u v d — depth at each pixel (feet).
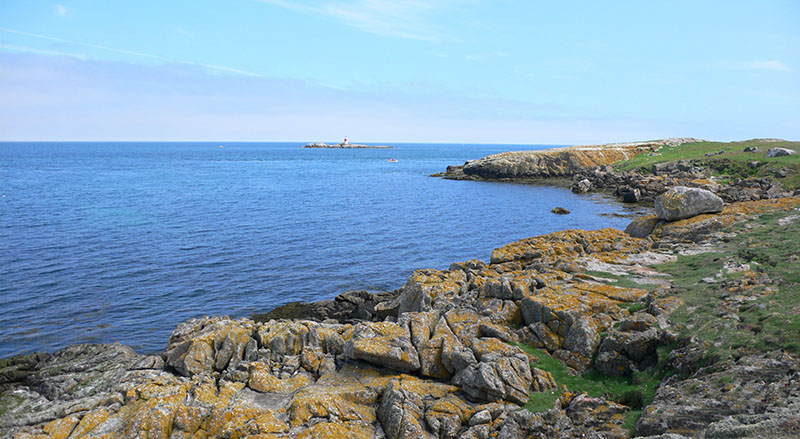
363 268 151.23
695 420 41.65
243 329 68.44
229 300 122.01
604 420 47.47
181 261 157.07
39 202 286.46
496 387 52.03
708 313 59.00
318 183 426.92
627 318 61.46
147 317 110.63
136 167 627.05
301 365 62.39
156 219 233.96
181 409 50.55
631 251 100.48
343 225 222.89
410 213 256.93
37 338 99.25
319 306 111.45
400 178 478.18
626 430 45.16
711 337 53.42
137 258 160.15
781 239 88.02
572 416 48.98
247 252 169.99
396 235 201.16
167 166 654.94
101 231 203.72
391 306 90.02
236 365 63.36
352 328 68.49
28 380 68.44
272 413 50.03
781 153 280.51
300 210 267.18
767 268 71.82
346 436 46.34
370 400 53.52
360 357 60.23
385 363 59.72
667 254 92.68
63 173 510.58
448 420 48.60
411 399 51.31
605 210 255.09
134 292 127.13
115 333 101.81
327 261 159.12
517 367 56.08
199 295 125.39
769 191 209.05
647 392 51.42
